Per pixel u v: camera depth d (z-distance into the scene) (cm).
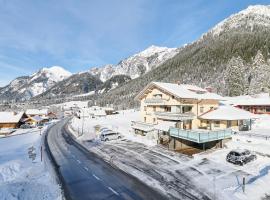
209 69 19550
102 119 11062
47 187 2570
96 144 5075
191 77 19475
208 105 5697
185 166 3247
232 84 10906
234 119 4800
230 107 5522
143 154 3969
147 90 5938
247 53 18812
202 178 2781
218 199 2244
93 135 6322
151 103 5684
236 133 4744
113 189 2538
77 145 5147
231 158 3275
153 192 2436
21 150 4875
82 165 3488
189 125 5278
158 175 2933
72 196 2370
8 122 10150
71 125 9606
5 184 2577
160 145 4575
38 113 15075
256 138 4150
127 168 3262
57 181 2803
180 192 2419
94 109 14688
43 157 4088
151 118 5866
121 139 5409
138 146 4603
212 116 5059
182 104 5031
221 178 2762
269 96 8800
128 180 2798
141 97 6225
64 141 5806
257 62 12494
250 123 5459
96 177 2930
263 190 2419
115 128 6894
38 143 5703
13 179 2817
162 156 3797
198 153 3762
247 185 2533
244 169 3038
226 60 19550
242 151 3278
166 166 3278
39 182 2734
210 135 4038
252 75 11988
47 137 6675
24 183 2638
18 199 2170
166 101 5359
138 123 5775
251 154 3325
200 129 5184
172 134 4491
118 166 3375
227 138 4300
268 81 10356
